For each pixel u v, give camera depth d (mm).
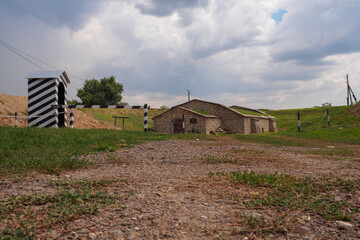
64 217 3053
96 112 40906
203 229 2900
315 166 7238
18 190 4273
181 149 11094
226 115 34344
